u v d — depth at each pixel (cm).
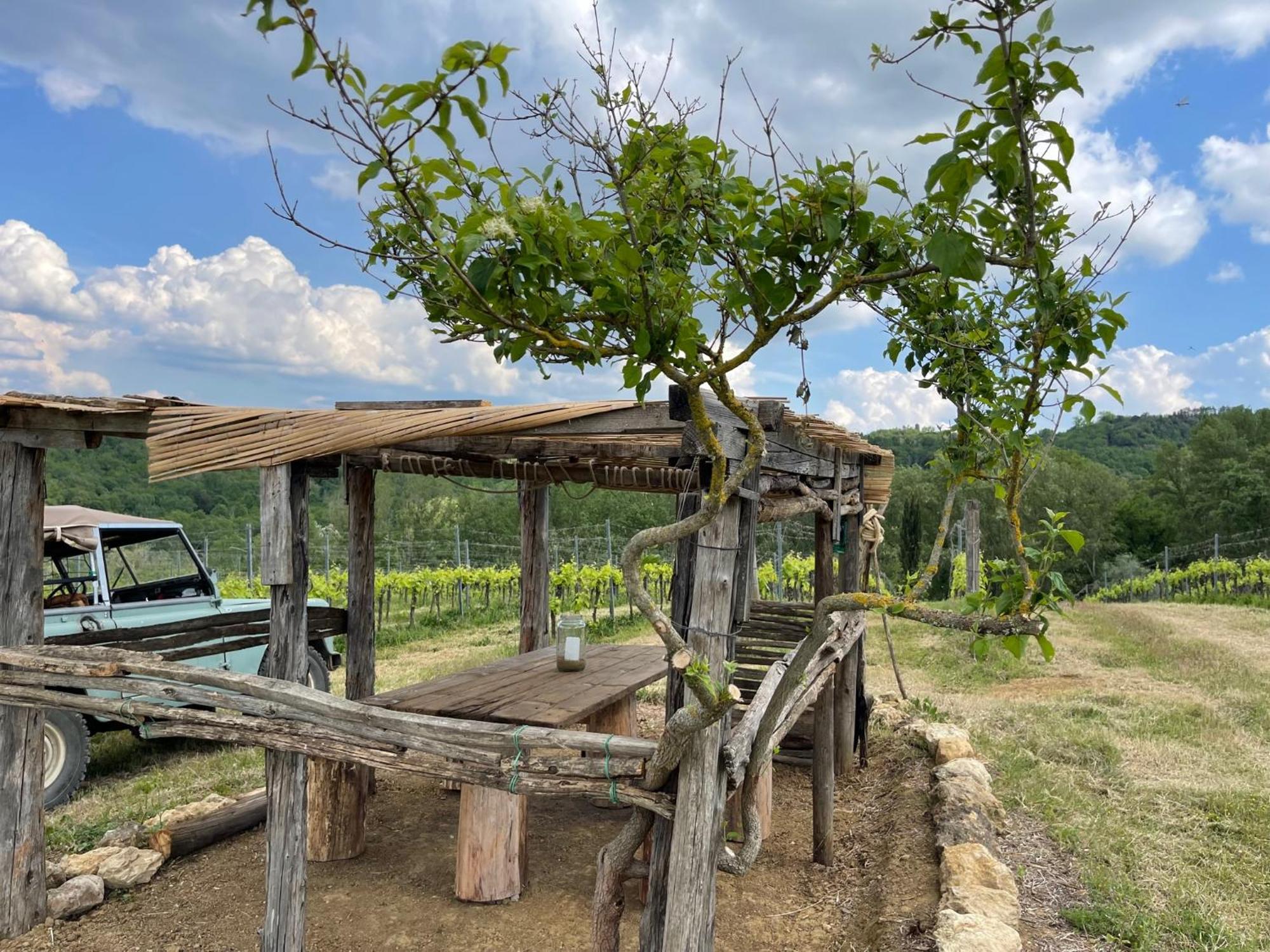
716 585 223
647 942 230
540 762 241
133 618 566
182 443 290
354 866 410
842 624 437
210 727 295
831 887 397
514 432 270
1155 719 653
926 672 895
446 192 148
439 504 3581
